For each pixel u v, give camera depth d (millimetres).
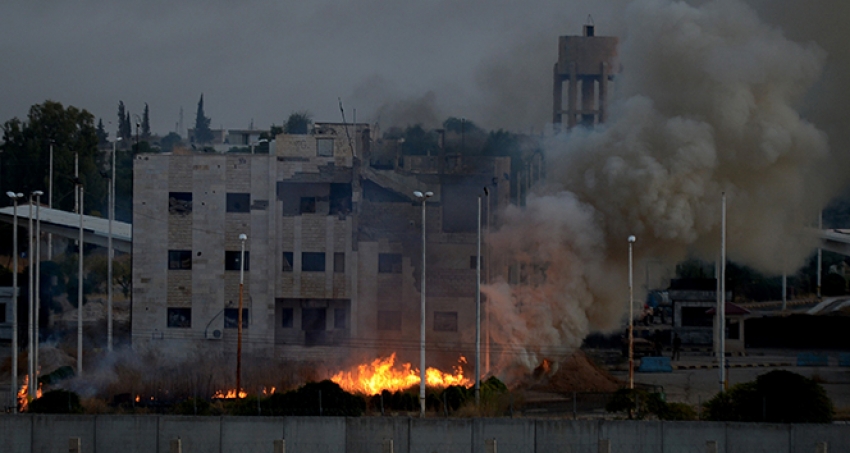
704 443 186875
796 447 185625
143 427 189750
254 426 188500
